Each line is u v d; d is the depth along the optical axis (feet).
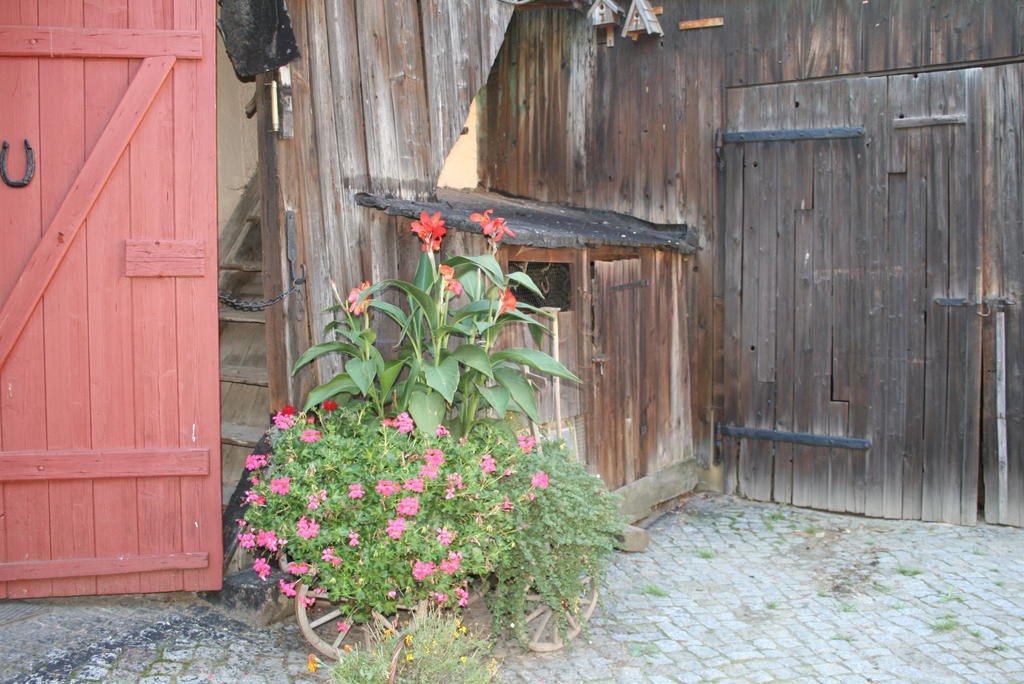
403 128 16.06
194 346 12.60
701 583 16.47
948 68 19.92
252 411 16.20
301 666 11.64
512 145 24.35
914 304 20.47
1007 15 19.26
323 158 14.46
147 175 12.36
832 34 20.99
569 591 12.42
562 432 17.35
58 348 12.26
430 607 11.77
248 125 20.34
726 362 22.72
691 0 22.44
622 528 13.33
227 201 20.25
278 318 14.01
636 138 23.32
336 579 11.18
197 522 12.76
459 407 13.97
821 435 21.61
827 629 14.26
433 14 16.69
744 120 22.07
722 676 12.42
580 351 18.26
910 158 20.34
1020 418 19.69
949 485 20.29
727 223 22.43
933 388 20.35
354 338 12.99
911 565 17.48
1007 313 19.63
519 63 24.27
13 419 12.19
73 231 12.16
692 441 23.18
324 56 14.51
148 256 12.34
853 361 21.18
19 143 12.09
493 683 11.09
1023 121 19.25
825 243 21.35
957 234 19.95
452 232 15.64
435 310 12.86
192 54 12.32
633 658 12.95
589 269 19.04
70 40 12.07
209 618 12.73
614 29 23.32
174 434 12.64
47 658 10.98
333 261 14.53
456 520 11.66
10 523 12.25
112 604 12.86
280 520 11.37
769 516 21.16
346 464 11.44
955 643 13.73
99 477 12.41
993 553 18.17
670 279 21.98
